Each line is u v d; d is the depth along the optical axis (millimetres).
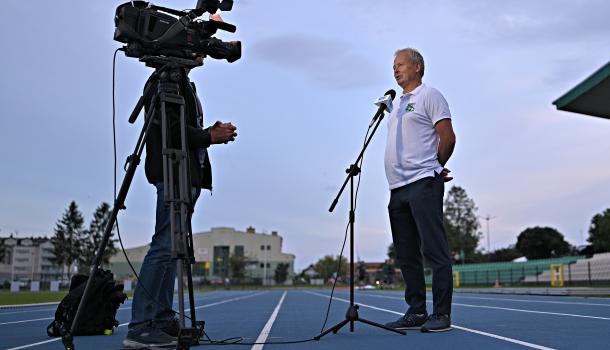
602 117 15656
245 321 5977
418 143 4418
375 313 7098
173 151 2676
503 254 90625
